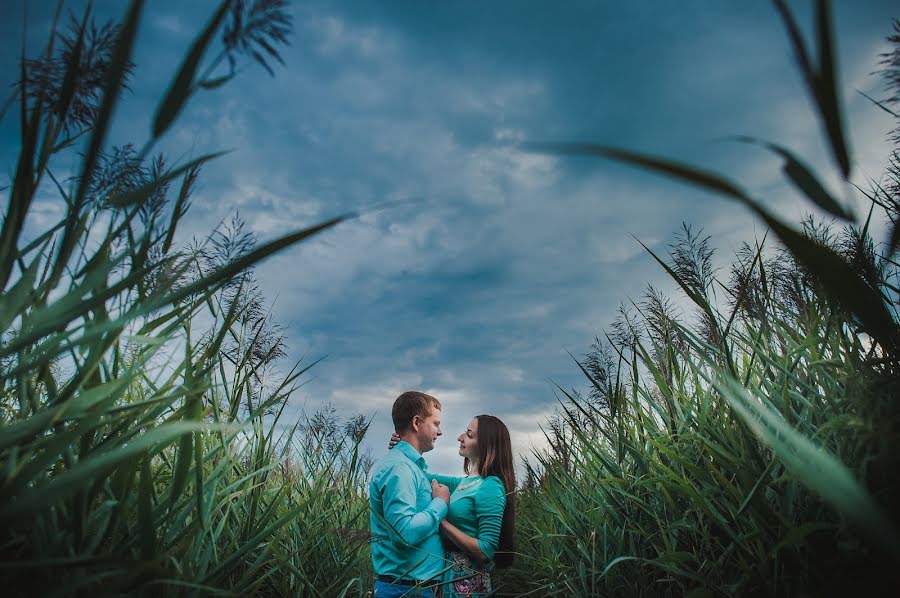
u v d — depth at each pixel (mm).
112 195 1070
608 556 2279
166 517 1242
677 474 1768
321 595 2299
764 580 1339
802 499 1410
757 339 1739
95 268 1104
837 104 558
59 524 1103
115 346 1247
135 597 1156
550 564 2484
